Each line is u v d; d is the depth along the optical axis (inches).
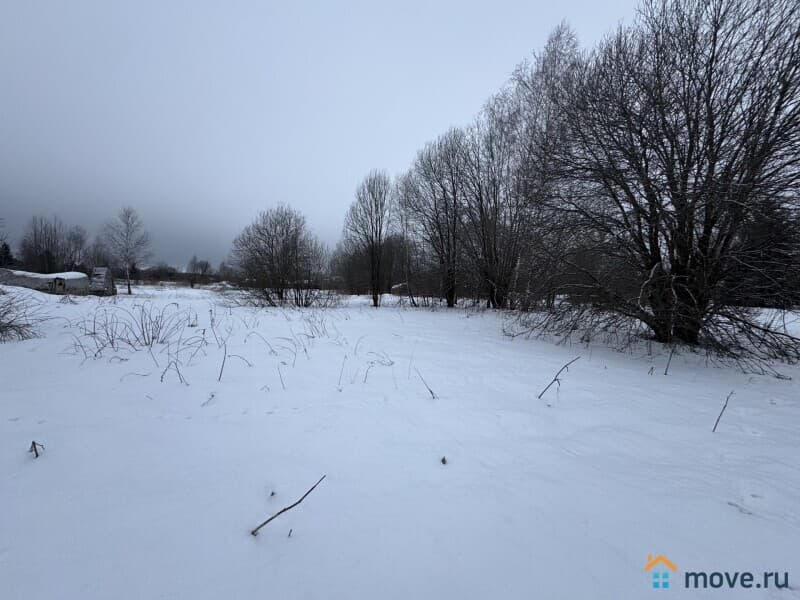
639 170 247.1
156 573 56.7
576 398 150.2
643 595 56.1
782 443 111.6
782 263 218.2
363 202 781.3
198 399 134.0
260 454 95.3
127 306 428.5
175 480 82.0
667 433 118.0
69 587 53.7
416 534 67.4
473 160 616.1
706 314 236.8
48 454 91.5
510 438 111.0
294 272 644.1
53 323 293.9
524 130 518.9
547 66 500.7
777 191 213.6
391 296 850.1
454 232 653.3
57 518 68.2
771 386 176.6
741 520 74.6
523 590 56.3
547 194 299.4
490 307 619.5
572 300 279.1
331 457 95.2
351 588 55.6
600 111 261.1
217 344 228.2
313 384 156.6
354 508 74.5
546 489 83.6
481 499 79.0
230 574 57.2
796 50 217.6
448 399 143.6
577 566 61.1
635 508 77.5
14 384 144.8
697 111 241.6
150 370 167.3
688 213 233.6
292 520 70.3
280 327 320.8
